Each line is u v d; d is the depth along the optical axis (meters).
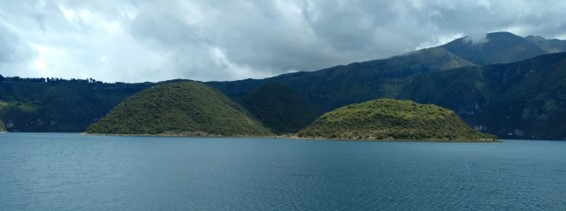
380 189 95.88
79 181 104.00
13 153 191.25
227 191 91.25
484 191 95.75
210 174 117.94
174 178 109.44
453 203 82.19
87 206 76.75
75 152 198.50
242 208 76.19
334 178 112.00
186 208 75.69
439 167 143.50
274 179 109.06
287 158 171.62
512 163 169.88
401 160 167.62
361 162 156.38
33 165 139.25
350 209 76.44
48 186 96.50
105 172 121.25
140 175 114.88
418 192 92.81
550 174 131.00
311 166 140.88
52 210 74.00
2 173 118.56
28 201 80.50
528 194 93.06
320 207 77.62
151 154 187.62
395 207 78.31
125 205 77.50
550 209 78.12
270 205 78.56
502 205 81.12
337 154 195.75
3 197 84.00
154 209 74.88
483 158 191.62
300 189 94.62
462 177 118.69
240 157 175.38
